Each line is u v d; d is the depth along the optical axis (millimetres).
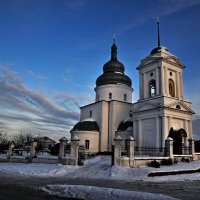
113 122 45156
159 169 23688
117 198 11211
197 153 33375
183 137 35125
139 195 11078
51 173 23391
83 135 43688
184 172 23156
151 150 35125
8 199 11289
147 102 37969
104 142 44625
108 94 50125
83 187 13164
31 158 34531
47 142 94750
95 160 30938
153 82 40438
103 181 18797
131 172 22203
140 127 38625
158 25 43250
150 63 39906
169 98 36562
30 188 14898
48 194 12828
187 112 37812
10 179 19516
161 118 35562
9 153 41250
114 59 54781
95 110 48562
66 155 32125
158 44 42094
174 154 31625
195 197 12094
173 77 39844
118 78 51094
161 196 10773
